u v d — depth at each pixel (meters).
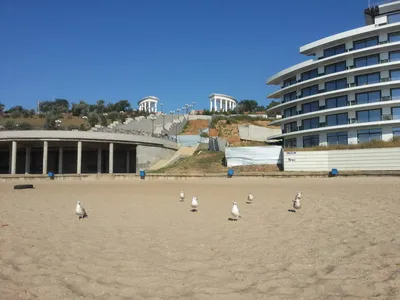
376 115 49.38
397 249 8.20
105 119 101.62
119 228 11.66
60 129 64.50
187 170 49.81
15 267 7.09
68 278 6.40
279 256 7.89
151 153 64.69
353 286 5.81
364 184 29.12
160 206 18.09
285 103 60.72
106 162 72.06
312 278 6.30
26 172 64.06
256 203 18.69
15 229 11.41
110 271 6.87
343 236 9.81
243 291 5.72
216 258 7.80
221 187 31.11
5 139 57.88
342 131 52.19
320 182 33.34
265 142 74.94
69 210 16.78
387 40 50.00
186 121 112.62
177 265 7.27
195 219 13.55
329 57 53.47
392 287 5.73
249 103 148.50
